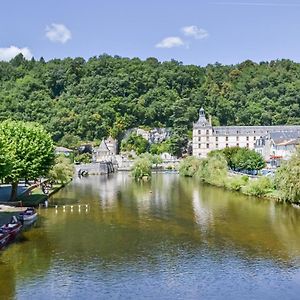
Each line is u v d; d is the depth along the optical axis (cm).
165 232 8894
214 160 18962
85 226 9419
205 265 6756
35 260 6931
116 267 6644
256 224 9644
